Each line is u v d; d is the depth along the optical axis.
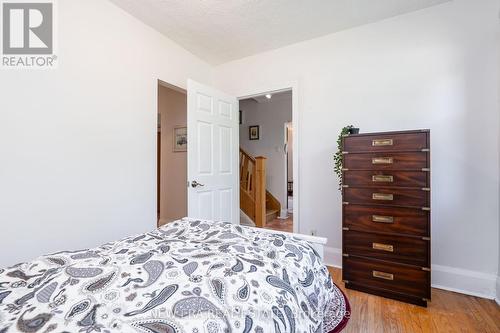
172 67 2.73
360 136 2.01
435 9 2.13
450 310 1.75
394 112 2.29
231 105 3.13
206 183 2.70
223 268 0.80
